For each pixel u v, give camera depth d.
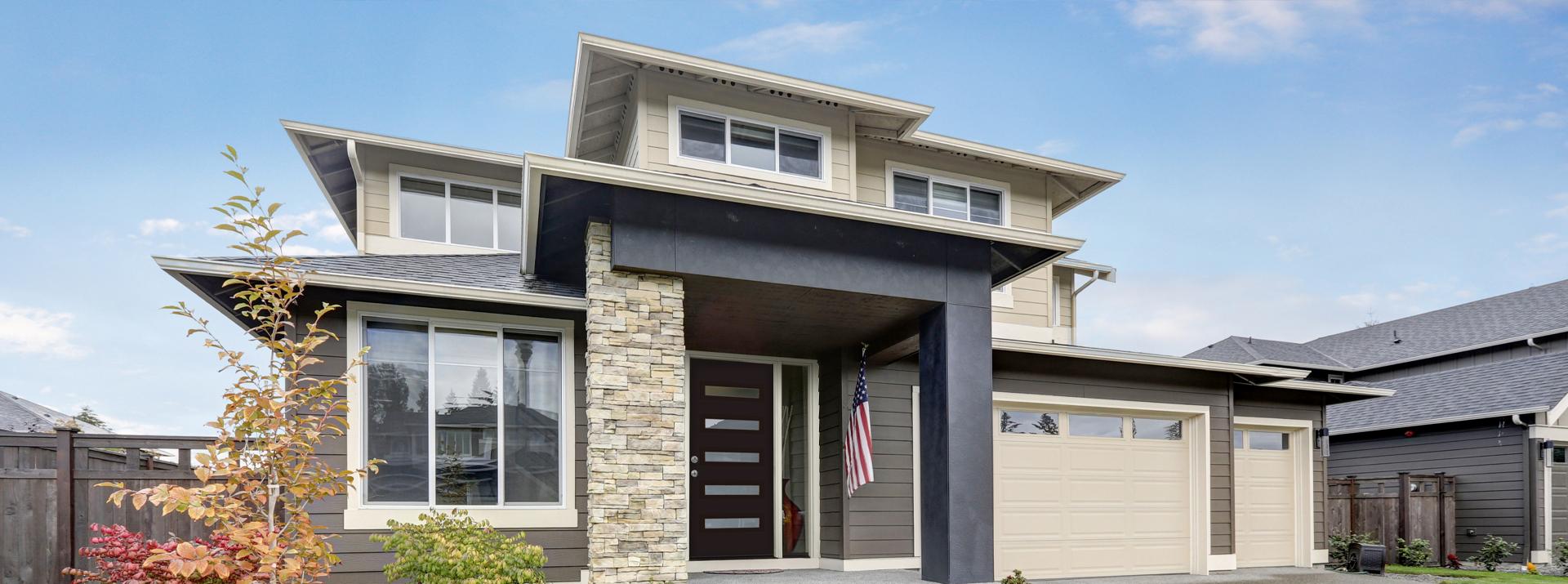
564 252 8.95
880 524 10.32
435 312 8.29
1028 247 9.23
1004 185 13.92
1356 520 15.36
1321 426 13.99
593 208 7.77
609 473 7.39
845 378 10.55
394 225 12.36
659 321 7.73
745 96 11.20
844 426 10.42
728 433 10.80
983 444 8.70
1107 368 11.71
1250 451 13.52
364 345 8.05
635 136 10.77
